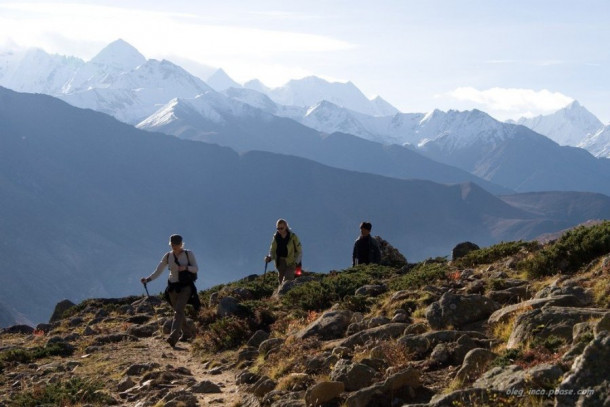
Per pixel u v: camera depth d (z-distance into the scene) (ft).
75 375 43.86
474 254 62.18
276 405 28.66
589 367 20.17
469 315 35.17
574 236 45.14
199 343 49.88
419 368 29.73
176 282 47.24
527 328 28.53
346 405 26.61
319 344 38.37
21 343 64.54
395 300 44.93
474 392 22.99
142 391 37.37
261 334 46.16
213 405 32.37
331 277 66.59
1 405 37.86
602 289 33.55
